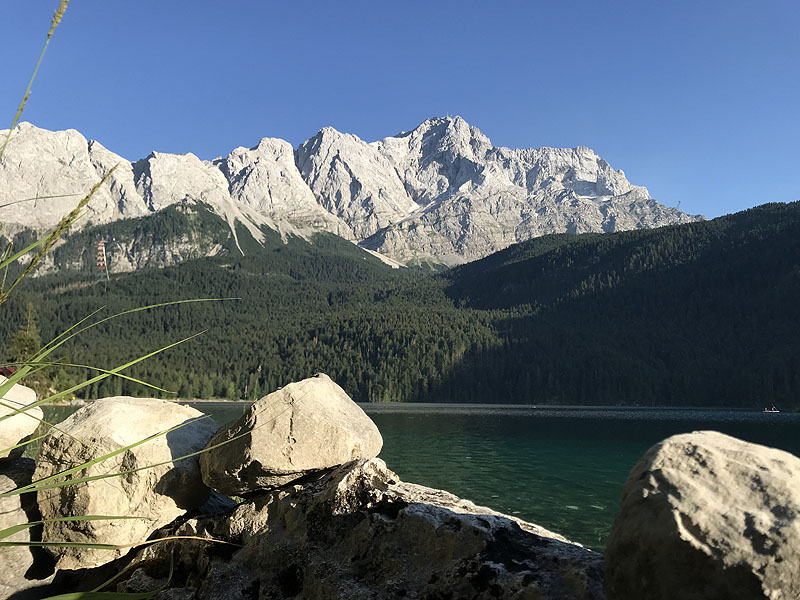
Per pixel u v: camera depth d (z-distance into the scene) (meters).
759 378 138.50
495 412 107.94
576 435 58.31
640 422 81.00
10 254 1.88
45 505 6.50
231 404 131.50
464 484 28.28
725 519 2.65
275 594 5.13
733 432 64.25
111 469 6.50
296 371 166.50
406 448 45.06
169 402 7.49
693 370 153.00
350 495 5.26
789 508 2.61
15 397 7.74
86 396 110.88
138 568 6.13
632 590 2.79
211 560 5.71
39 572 6.38
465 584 4.07
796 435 59.38
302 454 5.84
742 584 2.48
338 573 4.75
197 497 6.98
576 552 4.11
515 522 4.60
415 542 4.59
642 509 2.85
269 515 5.79
